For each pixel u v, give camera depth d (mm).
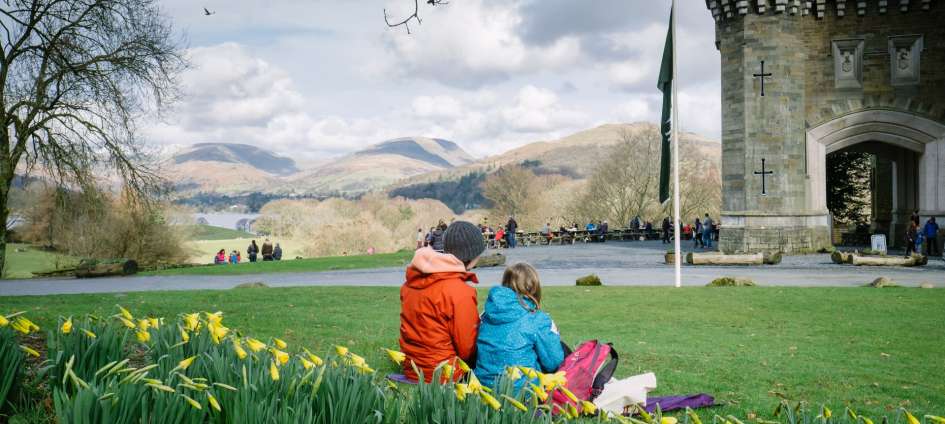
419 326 5453
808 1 34188
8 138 24609
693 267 28156
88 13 24328
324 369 3250
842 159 51594
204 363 3432
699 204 69062
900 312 13688
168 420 2941
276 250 51219
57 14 23703
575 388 5027
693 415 3033
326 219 89062
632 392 5316
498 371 5125
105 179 28500
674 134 19578
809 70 34594
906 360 9102
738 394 6871
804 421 3199
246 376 3145
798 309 14117
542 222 91188
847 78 34219
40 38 24312
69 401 2764
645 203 70250
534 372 3297
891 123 33938
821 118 34438
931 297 15844
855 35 34062
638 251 41344
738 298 15789
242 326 11250
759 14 34000
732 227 34812
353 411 3041
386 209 97188
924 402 6824
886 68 33938
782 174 34062
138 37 25406
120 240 47000
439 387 3156
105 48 24938
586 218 77375
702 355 9219
